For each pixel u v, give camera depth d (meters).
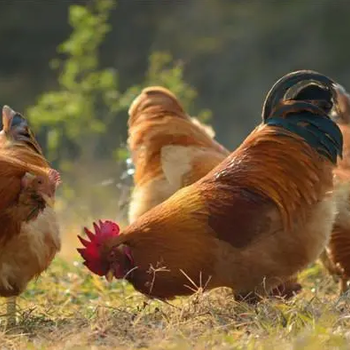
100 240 11.74
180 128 14.29
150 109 14.67
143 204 13.91
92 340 10.68
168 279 11.63
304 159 11.98
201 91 41.72
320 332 10.16
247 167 11.88
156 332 10.62
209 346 10.07
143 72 42.41
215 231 11.49
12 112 13.21
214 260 11.54
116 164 28.58
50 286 14.48
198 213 11.59
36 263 12.20
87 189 25.16
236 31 43.34
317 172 12.00
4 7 43.56
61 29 43.56
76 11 25.55
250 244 11.47
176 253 11.55
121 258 11.72
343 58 42.75
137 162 14.42
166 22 43.75
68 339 10.62
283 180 11.81
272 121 12.23
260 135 12.14
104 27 25.83
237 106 41.00
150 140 14.24
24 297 13.87
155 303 12.67
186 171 13.72
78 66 25.45
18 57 43.03
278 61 42.75
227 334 10.59
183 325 11.01
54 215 12.54
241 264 11.53
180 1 44.72
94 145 29.97
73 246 17.89
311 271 14.82
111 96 24.11
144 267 11.64
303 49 42.88
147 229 11.68
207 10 44.16
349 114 13.98
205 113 23.45
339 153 12.30
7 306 12.51
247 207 11.52
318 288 13.62
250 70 42.34
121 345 10.43
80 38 25.36
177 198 11.82
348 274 13.60
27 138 13.02
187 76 41.81
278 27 43.31
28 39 43.28
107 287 14.39
